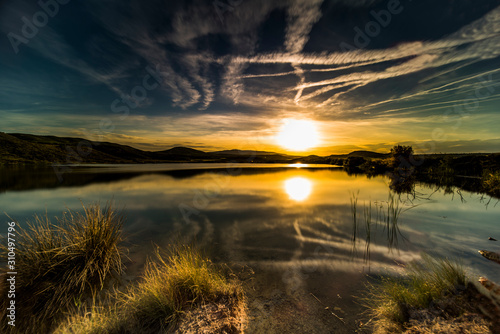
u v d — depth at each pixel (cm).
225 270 330
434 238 448
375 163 2242
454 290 231
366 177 1675
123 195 938
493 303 200
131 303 236
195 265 290
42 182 1357
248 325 219
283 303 252
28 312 230
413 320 205
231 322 215
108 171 2277
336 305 247
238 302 250
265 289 280
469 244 414
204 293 253
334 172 2177
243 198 882
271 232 500
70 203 769
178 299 244
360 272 319
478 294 216
